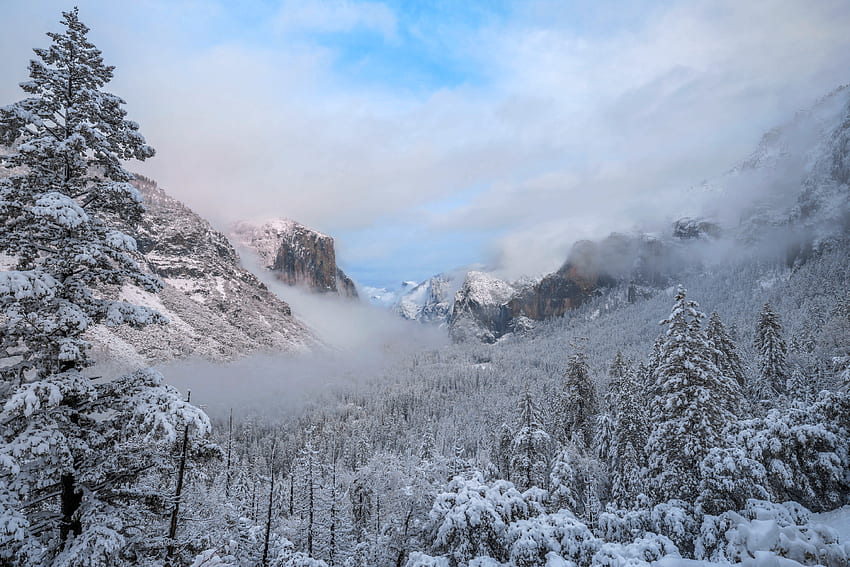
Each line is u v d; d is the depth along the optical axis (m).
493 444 57.59
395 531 22.05
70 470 9.48
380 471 40.22
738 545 8.89
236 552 26.33
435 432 117.19
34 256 10.32
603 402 47.72
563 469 28.62
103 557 8.84
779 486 16.97
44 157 10.33
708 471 15.42
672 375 23.42
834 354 39.09
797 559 7.97
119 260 10.95
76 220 9.20
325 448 100.19
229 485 45.97
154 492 10.88
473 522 12.84
